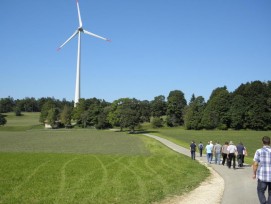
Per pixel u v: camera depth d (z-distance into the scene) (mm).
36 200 14555
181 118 174250
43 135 116000
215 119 142375
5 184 18625
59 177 21172
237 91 149000
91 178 20688
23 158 33781
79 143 81375
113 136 109812
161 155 42281
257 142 86000
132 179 20219
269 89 146000
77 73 162750
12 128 164875
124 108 142375
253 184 19156
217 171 25891
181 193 16062
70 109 178375
